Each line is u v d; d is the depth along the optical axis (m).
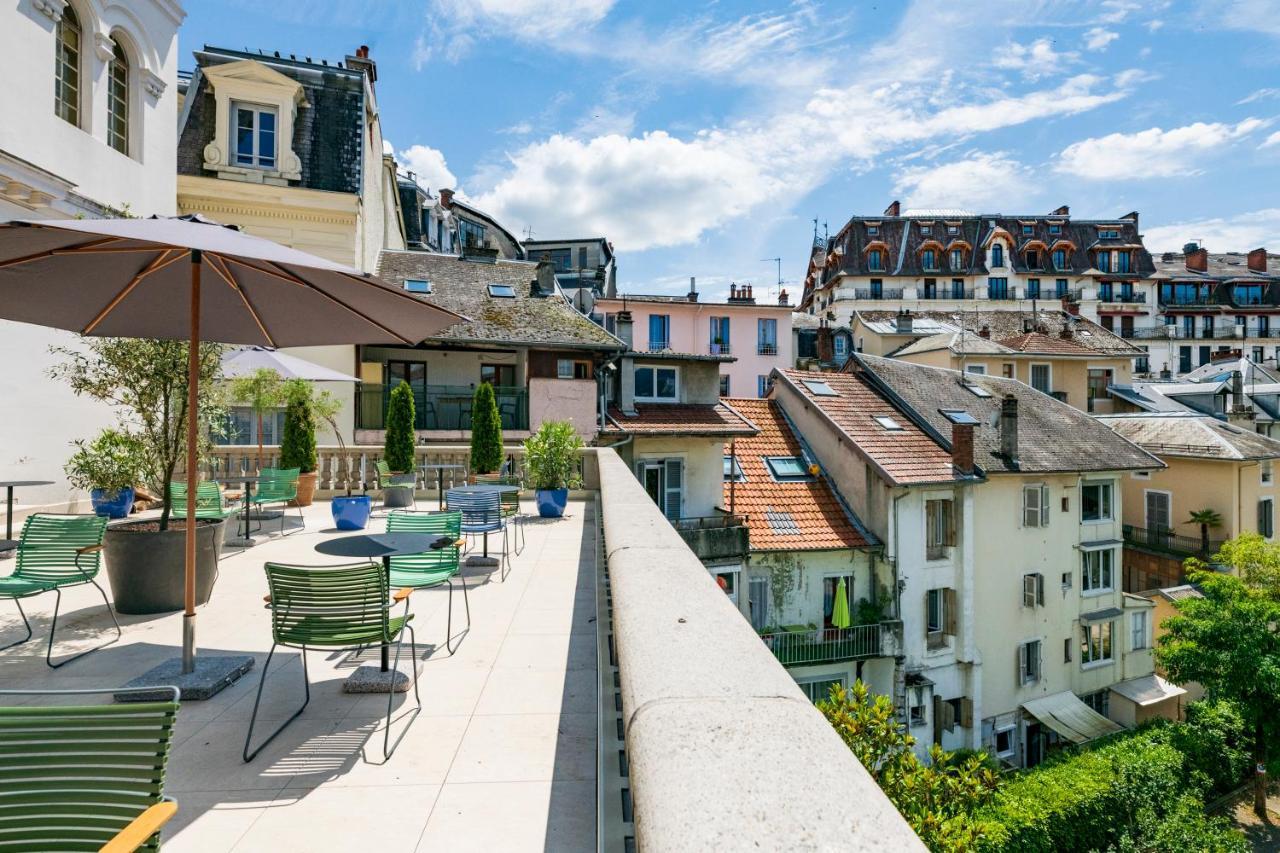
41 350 9.97
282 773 3.12
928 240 58.31
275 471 10.02
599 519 9.05
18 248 3.57
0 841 1.89
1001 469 17.86
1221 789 17.00
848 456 18.12
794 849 0.83
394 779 3.07
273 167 19.69
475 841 2.59
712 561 15.30
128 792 1.96
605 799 2.64
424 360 21.86
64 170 10.76
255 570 7.34
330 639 3.69
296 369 9.99
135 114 12.66
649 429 18.64
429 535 4.72
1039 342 36.03
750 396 41.38
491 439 14.31
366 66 22.45
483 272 25.27
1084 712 18.42
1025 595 18.58
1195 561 20.06
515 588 6.86
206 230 3.62
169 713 2.02
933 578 17.08
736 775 1.04
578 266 50.62
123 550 5.53
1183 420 28.53
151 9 12.88
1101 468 19.73
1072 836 13.16
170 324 5.40
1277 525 27.00
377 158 24.84
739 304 40.97
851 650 15.70
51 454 10.15
